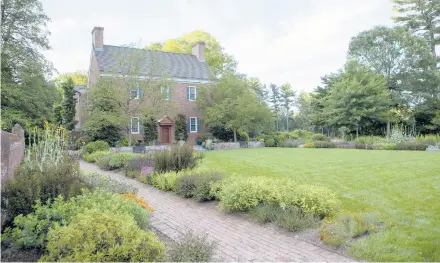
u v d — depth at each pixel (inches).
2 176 175.0
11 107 733.3
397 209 226.1
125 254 119.1
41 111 791.7
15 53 722.8
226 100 1031.6
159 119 1043.9
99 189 219.5
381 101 1133.7
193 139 1133.7
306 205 211.6
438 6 1242.0
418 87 1246.3
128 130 887.1
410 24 1342.3
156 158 395.2
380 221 196.7
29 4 746.2
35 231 144.8
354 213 208.8
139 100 908.0
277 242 177.5
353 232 173.8
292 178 371.2
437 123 1182.9
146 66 998.4
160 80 898.1
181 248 145.7
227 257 156.4
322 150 829.2
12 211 168.7
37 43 788.0
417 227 185.3
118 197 197.8
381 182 326.6
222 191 256.2
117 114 834.8
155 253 131.3
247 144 1082.1
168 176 341.1
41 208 158.7
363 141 958.4
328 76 1437.0
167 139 1067.9
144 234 135.0
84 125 851.4
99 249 121.6
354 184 321.7
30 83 759.7
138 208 189.9
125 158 500.7
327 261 149.5
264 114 1059.9
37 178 194.1
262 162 548.4
